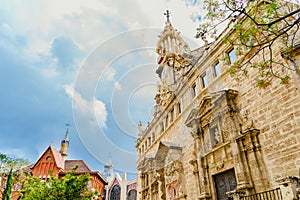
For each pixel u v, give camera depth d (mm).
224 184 11188
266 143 9148
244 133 9891
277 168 8445
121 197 32188
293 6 5516
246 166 9625
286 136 8359
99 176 30141
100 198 29766
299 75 8289
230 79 11828
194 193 12844
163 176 15617
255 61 10297
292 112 8305
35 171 29188
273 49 9383
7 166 22078
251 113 10195
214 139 11883
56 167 29266
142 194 20203
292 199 5613
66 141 34406
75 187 12664
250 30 5375
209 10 4844
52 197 12312
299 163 7668
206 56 13844
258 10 5227
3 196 20797
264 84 7828
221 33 13109
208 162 12297
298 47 8156
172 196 14039
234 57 11922
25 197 13000
